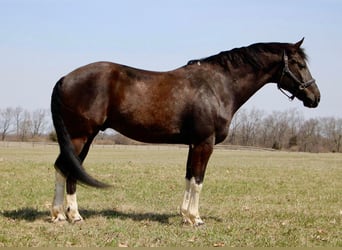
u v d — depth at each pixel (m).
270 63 8.48
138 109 7.78
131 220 8.61
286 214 9.93
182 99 7.87
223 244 7.00
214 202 11.76
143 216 9.16
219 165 27.98
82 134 7.75
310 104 8.69
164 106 7.82
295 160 38.34
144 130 7.92
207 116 7.88
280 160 37.97
